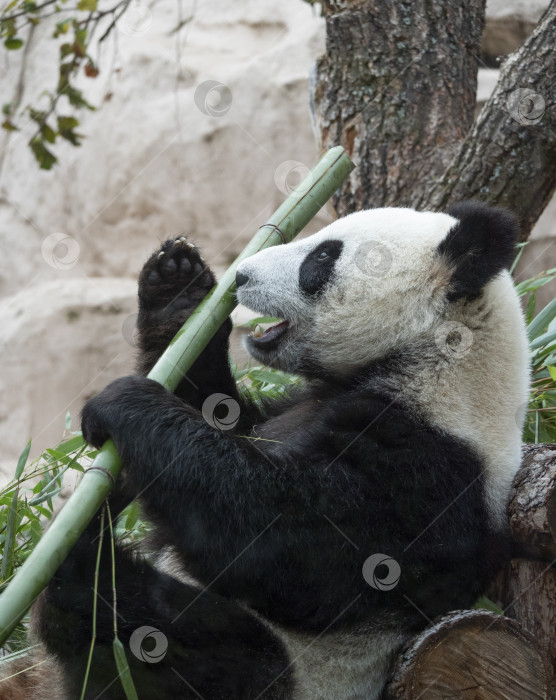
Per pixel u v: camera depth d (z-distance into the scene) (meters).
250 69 13.67
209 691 4.13
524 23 12.16
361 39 7.18
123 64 14.20
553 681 4.44
